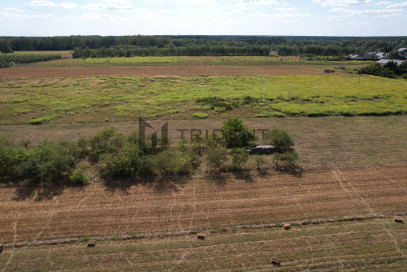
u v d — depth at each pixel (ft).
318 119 128.88
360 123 123.24
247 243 51.42
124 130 111.45
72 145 85.97
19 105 144.25
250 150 88.89
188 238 52.95
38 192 66.59
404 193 67.77
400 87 203.10
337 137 105.50
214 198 65.46
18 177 72.08
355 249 49.73
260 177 74.84
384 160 85.61
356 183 72.28
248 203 63.62
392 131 112.47
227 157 86.58
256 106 148.56
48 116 126.41
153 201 64.03
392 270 45.32
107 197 65.31
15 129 111.55
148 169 75.05
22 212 59.47
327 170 79.05
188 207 62.03
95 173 75.82
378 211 60.95
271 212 60.49
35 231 54.24
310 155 88.89
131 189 68.64
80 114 131.95
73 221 57.11
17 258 47.83
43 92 176.35
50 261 47.21
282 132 94.53
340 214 59.93
